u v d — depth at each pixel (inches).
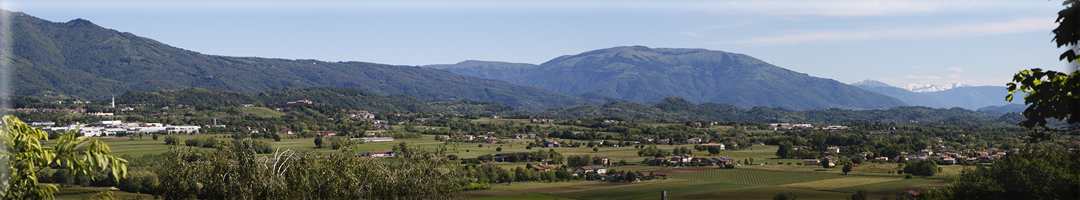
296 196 898.1
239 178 877.8
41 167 368.5
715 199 3157.0
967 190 1322.6
